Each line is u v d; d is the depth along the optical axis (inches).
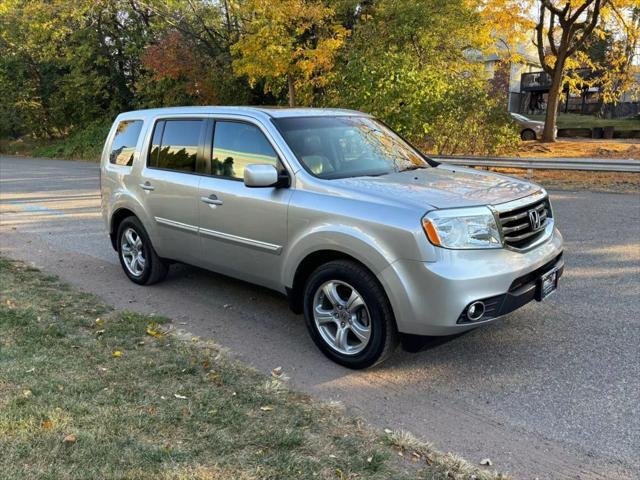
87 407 130.2
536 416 132.6
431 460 114.7
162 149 217.6
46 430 119.2
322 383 151.3
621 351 163.9
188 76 956.6
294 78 757.3
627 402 136.9
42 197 518.3
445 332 140.1
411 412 135.8
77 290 232.5
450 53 807.1
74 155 1103.6
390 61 617.6
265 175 161.2
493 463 115.1
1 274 252.5
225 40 963.3
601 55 1187.9
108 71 1192.8
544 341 172.7
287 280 170.6
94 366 154.1
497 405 138.2
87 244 323.6
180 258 216.2
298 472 108.3
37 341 170.2
